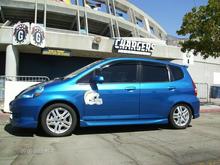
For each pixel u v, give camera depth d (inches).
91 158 252.4
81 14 1364.4
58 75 1186.0
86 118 334.0
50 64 1177.4
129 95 347.6
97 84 339.0
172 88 370.3
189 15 876.6
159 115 362.6
